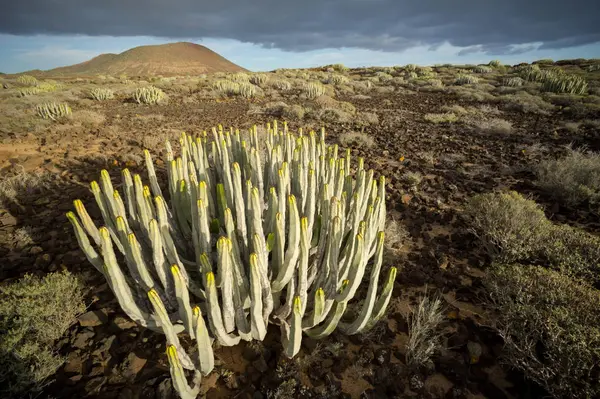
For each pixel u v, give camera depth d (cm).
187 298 213
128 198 286
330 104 1499
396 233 442
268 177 360
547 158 788
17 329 254
